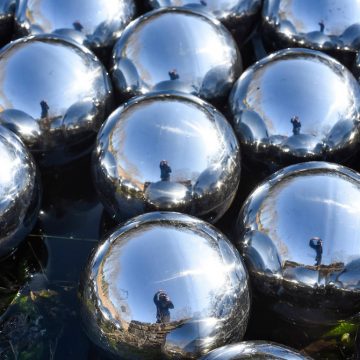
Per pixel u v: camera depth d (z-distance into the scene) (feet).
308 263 5.09
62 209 6.32
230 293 4.95
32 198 5.59
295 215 5.15
